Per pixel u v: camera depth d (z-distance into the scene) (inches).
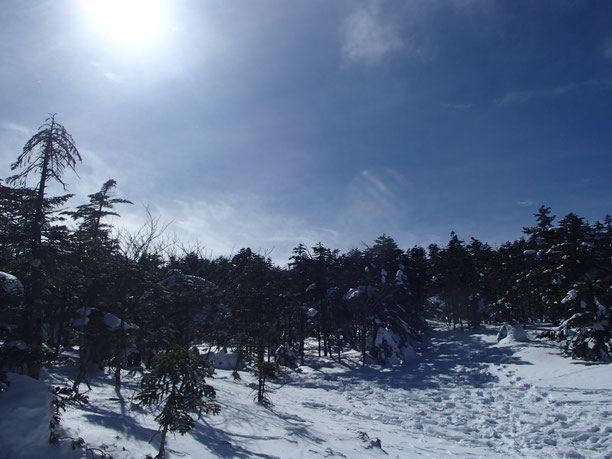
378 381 1171.9
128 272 536.7
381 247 1892.2
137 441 300.4
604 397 746.8
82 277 462.9
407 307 1815.9
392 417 719.1
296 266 1716.3
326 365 1567.4
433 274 2135.8
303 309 1599.4
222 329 1098.1
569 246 1168.2
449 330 2111.2
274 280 1475.1
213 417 478.3
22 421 255.4
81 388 477.1
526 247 1731.1
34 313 364.5
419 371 1291.8
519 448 533.6
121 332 521.7
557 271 1196.5
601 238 1230.9
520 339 1461.6
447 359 1438.2
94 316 537.6
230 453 332.2
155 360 255.4
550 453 508.4
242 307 884.6
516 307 1691.7
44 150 411.8
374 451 434.0
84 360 501.4
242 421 486.3
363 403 864.9
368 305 1640.0
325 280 1702.8
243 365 1234.6
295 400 839.1
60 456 244.8
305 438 445.7
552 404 757.3
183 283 768.3
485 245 2364.7
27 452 240.5
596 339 970.1
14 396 276.1
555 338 1095.6
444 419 707.4
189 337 944.3
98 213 832.9
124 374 658.2
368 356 1657.2
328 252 1779.0
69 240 414.6
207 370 278.5
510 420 684.1
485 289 1942.7
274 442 406.9
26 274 371.2
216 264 1400.1
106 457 253.4
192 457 299.0
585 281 1050.7
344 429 551.8
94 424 320.5
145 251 753.0
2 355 301.9
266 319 887.1
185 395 251.6
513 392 887.7
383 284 1658.5
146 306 669.9
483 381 1047.6
